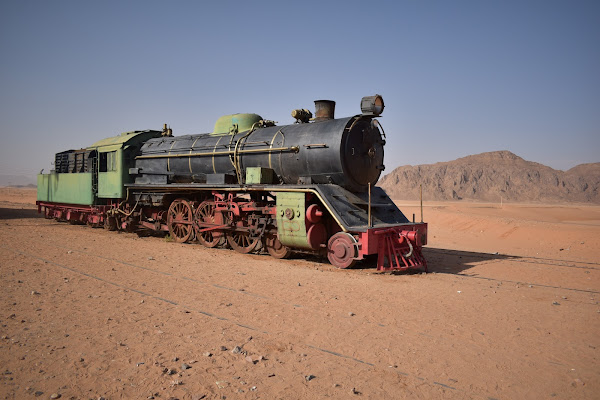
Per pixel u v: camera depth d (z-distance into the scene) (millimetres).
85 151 18328
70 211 19391
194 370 4391
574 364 4660
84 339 5168
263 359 4684
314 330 5621
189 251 12133
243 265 10125
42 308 6355
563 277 9539
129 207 16188
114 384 4066
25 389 3938
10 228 17000
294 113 12203
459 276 9469
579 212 43250
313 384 4125
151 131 16906
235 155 12508
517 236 19188
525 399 3902
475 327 5832
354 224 9773
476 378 4305
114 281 8109
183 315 6145
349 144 10602
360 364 4598
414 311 6535
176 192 14164
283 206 10750
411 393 3982
